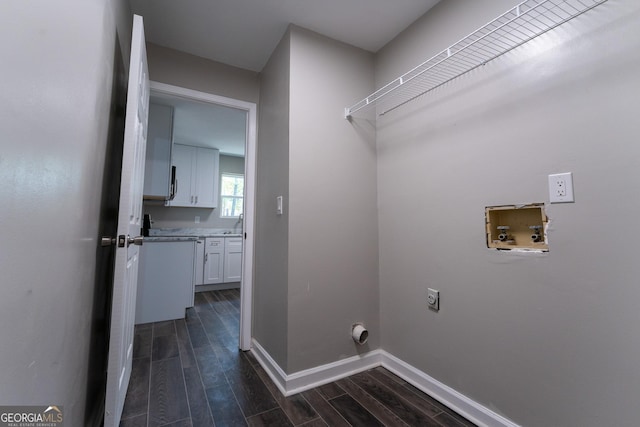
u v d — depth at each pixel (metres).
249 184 2.35
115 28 1.30
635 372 0.95
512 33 1.31
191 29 1.94
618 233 0.99
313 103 1.89
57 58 0.70
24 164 0.57
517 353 1.26
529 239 1.27
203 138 4.18
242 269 2.32
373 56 2.19
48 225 0.69
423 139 1.76
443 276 1.60
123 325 1.27
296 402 1.58
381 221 2.06
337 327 1.86
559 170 1.14
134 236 1.50
